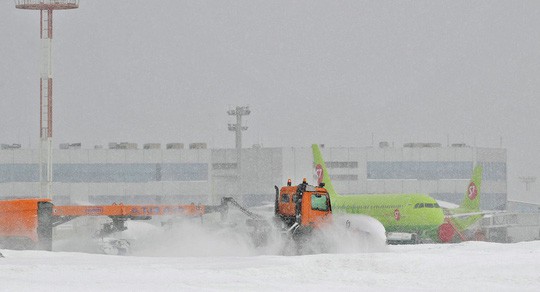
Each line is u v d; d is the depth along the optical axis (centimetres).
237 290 7412
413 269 9831
